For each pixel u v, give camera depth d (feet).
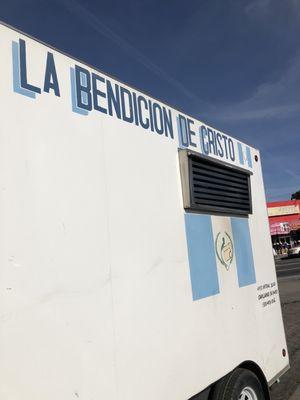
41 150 8.28
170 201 11.60
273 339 15.56
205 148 13.71
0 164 7.50
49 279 7.98
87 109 9.52
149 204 10.82
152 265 10.54
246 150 16.40
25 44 8.41
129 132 10.64
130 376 9.42
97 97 9.90
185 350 11.12
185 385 10.92
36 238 7.86
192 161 12.60
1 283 7.20
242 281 14.25
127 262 9.81
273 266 16.65
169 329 10.72
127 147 10.47
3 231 7.35
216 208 13.43
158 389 10.09
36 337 7.62
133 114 10.93
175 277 11.24
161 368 10.28
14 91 8.01
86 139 9.33
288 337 28.50
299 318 34.45
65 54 9.28
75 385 8.19
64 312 8.18
